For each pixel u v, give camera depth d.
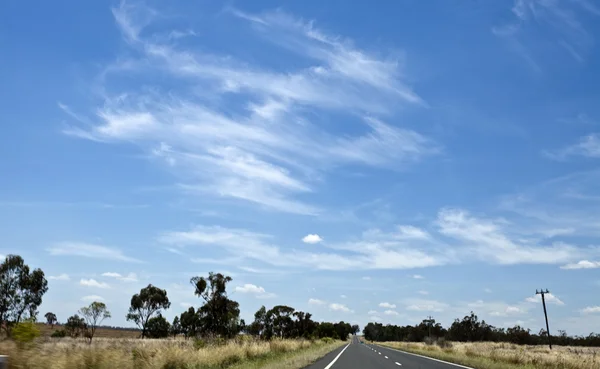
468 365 25.64
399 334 162.50
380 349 54.31
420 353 42.66
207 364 19.53
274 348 34.44
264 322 93.94
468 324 130.25
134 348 19.48
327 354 38.56
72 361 14.12
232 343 31.53
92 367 14.57
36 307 64.62
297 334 93.69
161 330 105.75
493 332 129.25
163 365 17.41
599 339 115.25
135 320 94.88
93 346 17.17
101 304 75.38
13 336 14.62
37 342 14.90
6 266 63.06
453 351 43.69
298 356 29.52
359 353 41.19
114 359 15.73
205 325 54.72
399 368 23.08
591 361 25.39
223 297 55.84
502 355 29.84
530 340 126.56
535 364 25.00
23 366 12.82
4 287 62.38
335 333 154.12
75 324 82.00
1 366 12.33
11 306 62.62
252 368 20.14
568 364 24.62
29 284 63.97
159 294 96.44
